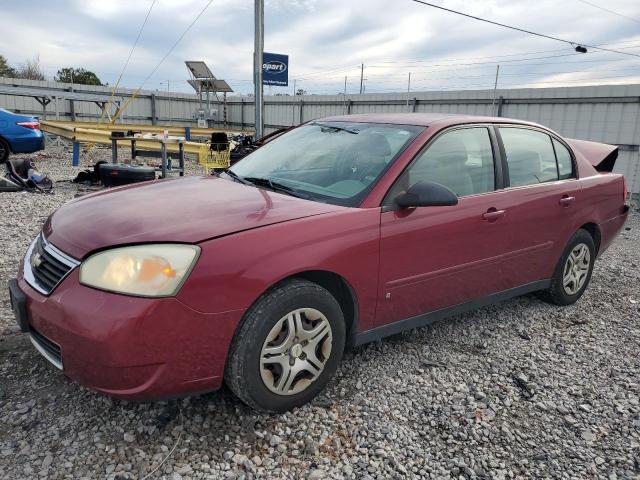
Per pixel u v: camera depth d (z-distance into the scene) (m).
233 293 2.32
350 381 3.06
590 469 2.45
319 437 2.54
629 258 6.57
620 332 4.05
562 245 4.18
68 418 2.54
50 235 2.62
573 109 13.02
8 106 23.06
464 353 3.53
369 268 2.83
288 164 3.51
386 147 3.26
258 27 14.89
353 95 20.66
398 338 3.67
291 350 2.58
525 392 3.08
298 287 2.55
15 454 2.28
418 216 3.04
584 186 4.32
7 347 3.18
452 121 3.50
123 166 9.28
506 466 2.44
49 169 12.50
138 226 2.44
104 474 2.20
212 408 2.68
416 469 2.38
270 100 25.69
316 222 2.65
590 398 3.06
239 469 2.29
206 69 24.44
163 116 27.55
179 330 2.22
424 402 2.90
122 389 2.21
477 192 3.47
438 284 3.25
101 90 25.41
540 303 4.55
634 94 11.75
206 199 2.89
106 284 2.20
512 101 14.40
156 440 2.42
